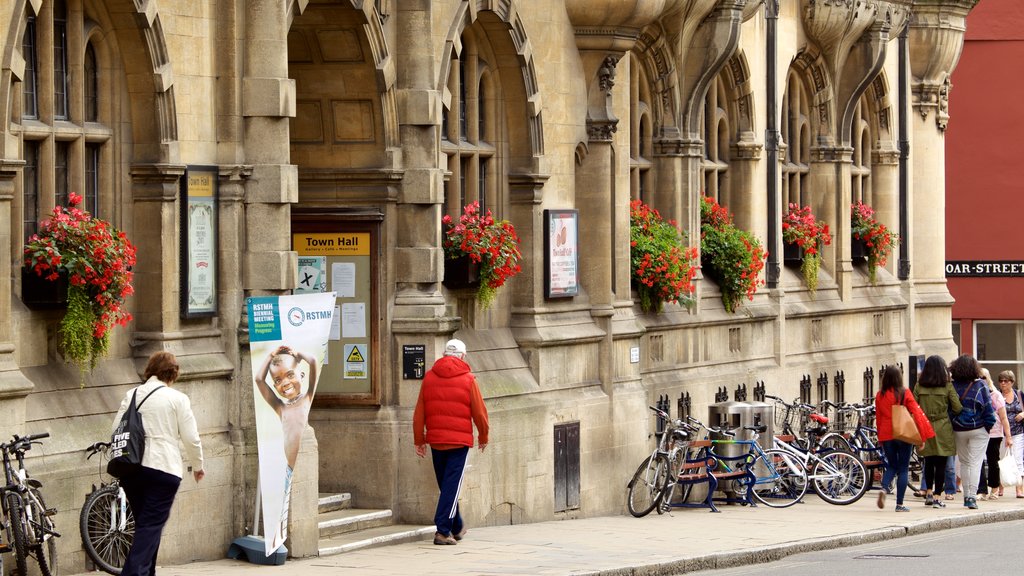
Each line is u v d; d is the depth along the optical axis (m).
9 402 15.29
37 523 15.02
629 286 25.70
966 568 18.81
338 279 20.97
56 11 16.56
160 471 14.87
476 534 21.20
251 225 18.30
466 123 22.94
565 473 23.86
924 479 27.73
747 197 30.58
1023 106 44.94
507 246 22.39
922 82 38.44
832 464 26.91
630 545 20.39
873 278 36.28
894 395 25.39
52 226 16.06
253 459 18.17
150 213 17.44
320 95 20.62
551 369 23.80
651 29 26.89
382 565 18.03
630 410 25.44
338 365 20.97
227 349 18.25
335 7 19.80
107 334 16.38
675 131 27.70
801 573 18.70
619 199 25.30
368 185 20.83
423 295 21.00
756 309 30.36
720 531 22.39
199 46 17.91
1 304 15.37
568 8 24.23
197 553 17.72
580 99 24.67
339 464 20.94
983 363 45.84
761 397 30.38
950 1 37.81
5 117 15.34
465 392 19.75
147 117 17.38
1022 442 28.41
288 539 18.20
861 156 36.69
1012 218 45.12
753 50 30.42
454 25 21.52
